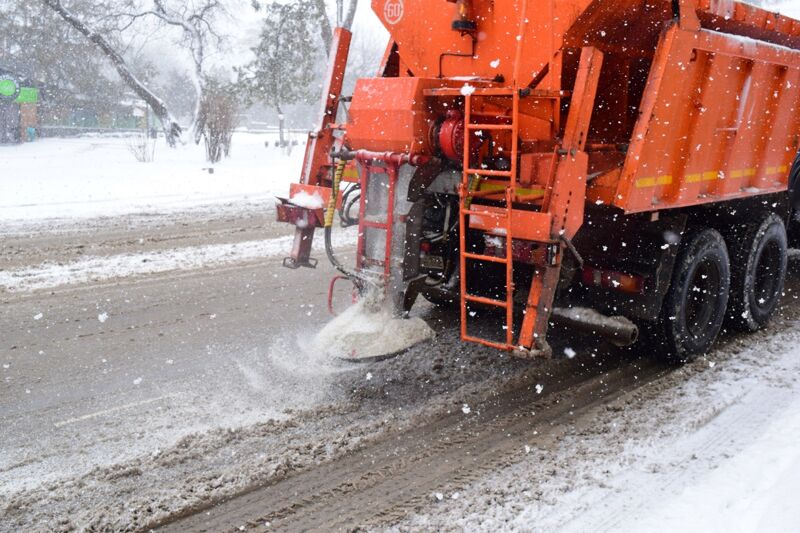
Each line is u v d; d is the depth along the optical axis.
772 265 6.72
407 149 5.00
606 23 5.06
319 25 27.89
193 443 4.30
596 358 5.89
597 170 5.04
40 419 4.59
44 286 7.66
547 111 5.14
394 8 6.05
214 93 24.92
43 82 43.59
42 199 13.77
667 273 5.33
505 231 4.67
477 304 5.57
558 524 3.46
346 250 9.85
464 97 5.20
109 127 47.94
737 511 3.46
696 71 5.11
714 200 5.91
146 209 13.09
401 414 4.75
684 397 5.07
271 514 3.62
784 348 6.16
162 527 3.51
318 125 6.16
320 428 4.53
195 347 5.93
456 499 3.73
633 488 3.81
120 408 4.77
